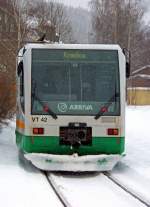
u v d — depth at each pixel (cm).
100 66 1376
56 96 1352
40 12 5400
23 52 1404
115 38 5750
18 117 1509
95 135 1344
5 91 2350
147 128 2758
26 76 1357
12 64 3775
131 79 6894
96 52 1383
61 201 984
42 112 1340
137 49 6812
